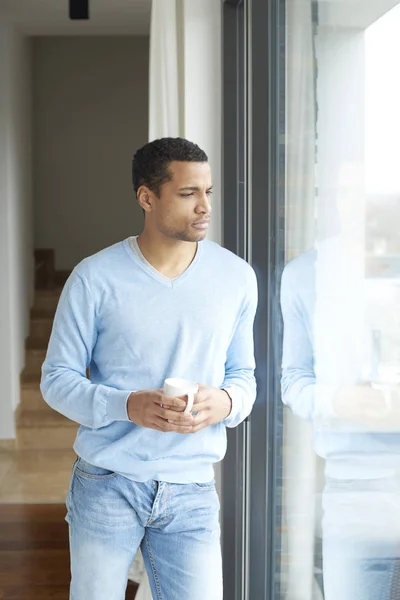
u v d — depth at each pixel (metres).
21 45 6.71
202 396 1.79
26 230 7.19
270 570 2.36
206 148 2.87
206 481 1.93
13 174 6.07
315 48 1.80
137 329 1.85
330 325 1.72
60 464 5.30
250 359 2.01
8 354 5.75
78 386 1.83
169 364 1.87
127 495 1.86
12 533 4.04
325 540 1.81
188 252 1.89
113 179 8.70
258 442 2.35
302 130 1.93
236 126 2.81
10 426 5.72
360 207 1.51
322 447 1.81
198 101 2.86
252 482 2.36
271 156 2.26
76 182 8.68
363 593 1.57
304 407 1.96
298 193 1.98
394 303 1.34
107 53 8.57
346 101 1.58
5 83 5.68
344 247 1.61
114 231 8.76
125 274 1.86
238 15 2.79
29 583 3.45
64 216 8.71
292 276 2.05
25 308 6.99
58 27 5.91
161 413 1.74
